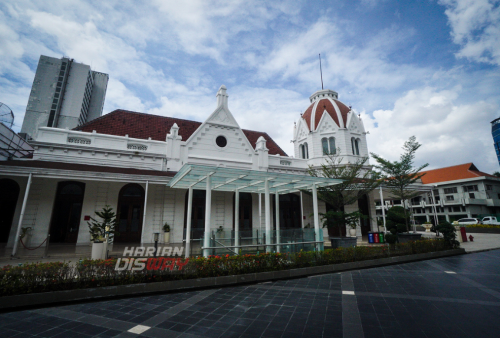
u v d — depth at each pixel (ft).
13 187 51.57
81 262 23.84
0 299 19.86
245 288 26.43
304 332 15.99
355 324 17.13
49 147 52.01
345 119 91.56
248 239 38.37
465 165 162.91
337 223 49.78
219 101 70.90
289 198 78.23
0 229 50.26
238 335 15.62
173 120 78.59
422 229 117.08
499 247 54.44
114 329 16.56
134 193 59.06
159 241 57.06
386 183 58.23
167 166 60.49
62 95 272.31
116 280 24.04
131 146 60.44
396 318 18.12
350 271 34.47
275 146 91.76
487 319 17.88
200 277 26.81
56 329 16.58
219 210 66.18
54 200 52.65
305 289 25.91
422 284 27.48
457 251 47.52
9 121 58.70
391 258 39.24
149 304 21.45
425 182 169.58
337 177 54.08
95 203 54.65
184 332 16.07
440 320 17.75
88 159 54.65
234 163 68.64
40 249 44.60
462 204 146.82
